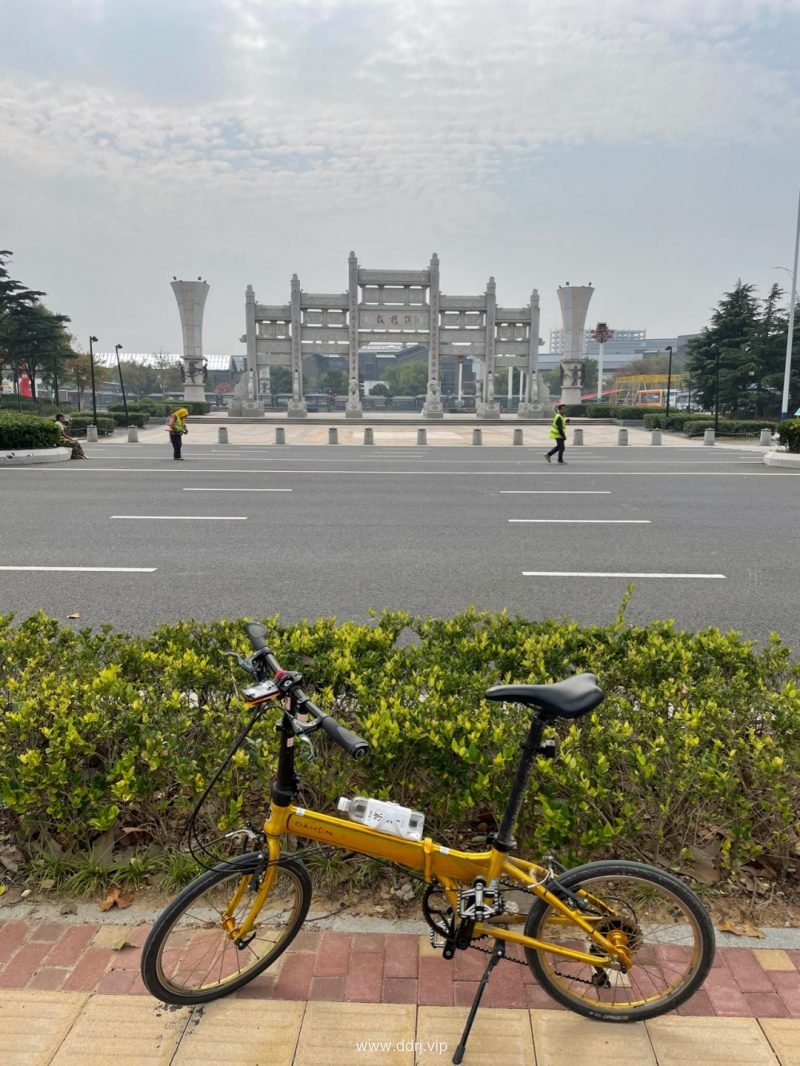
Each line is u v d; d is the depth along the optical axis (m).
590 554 8.99
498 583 7.56
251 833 2.29
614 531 10.53
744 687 3.16
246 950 2.29
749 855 2.59
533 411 52.62
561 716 2.02
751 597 7.06
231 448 27.66
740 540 9.90
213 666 3.43
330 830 2.15
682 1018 2.17
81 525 10.84
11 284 49.34
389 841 2.13
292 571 8.05
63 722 2.77
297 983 2.27
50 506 12.58
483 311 52.00
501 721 2.87
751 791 2.72
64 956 2.37
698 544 9.62
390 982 2.28
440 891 2.24
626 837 2.63
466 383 131.62
